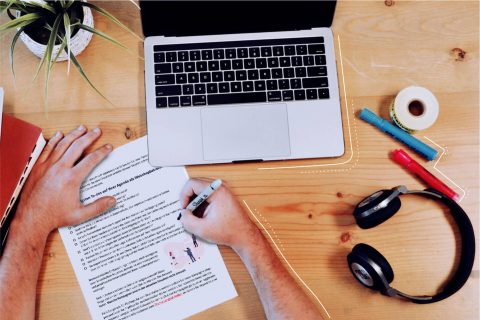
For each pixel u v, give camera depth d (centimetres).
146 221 81
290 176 83
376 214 76
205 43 82
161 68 82
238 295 80
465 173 84
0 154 75
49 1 74
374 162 83
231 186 82
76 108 83
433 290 81
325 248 81
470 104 85
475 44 87
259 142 81
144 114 84
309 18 83
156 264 81
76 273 80
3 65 83
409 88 82
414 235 82
